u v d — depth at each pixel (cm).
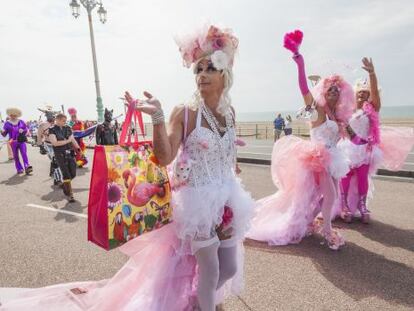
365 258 354
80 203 599
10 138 920
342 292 288
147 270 225
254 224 410
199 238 207
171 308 224
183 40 210
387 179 732
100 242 189
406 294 284
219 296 254
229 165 224
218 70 207
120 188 192
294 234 398
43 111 832
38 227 468
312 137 388
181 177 204
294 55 367
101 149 188
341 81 383
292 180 407
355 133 456
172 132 200
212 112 215
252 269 333
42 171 978
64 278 320
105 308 233
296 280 310
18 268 341
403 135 478
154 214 208
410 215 489
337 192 389
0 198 642
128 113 203
